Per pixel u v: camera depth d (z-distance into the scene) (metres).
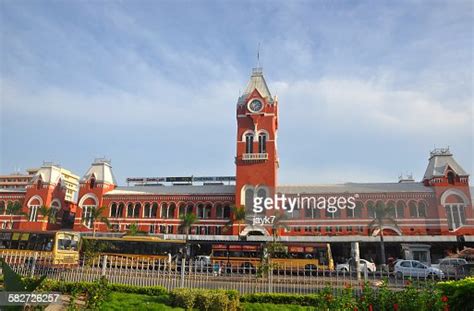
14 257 28.69
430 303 12.24
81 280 24.31
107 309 16.55
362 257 55.84
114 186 74.75
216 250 44.81
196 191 69.00
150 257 44.28
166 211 67.94
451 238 51.75
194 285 23.38
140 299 18.98
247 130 66.69
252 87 70.38
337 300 13.63
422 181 64.56
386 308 12.95
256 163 64.19
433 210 58.88
